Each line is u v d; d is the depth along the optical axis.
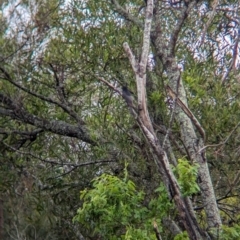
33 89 13.02
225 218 12.79
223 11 11.74
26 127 14.31
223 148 11.28
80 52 12.20
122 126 11.45
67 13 12.55
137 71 7.10
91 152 13.55
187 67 11.69
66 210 14.62
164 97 11.00
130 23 12.14
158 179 11.00
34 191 15.07
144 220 8.05
